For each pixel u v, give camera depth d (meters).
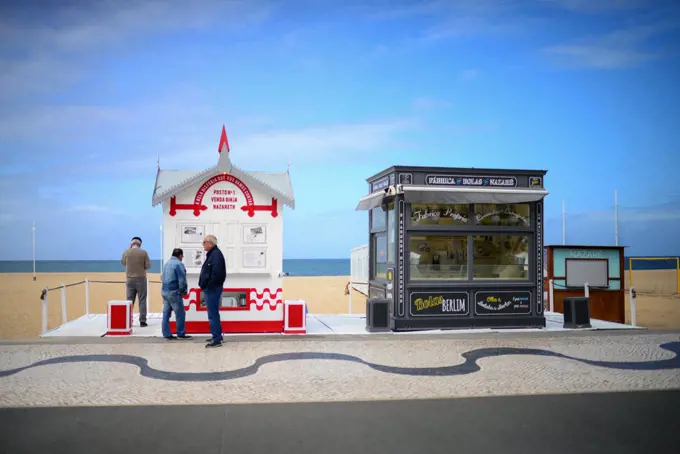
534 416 6.20
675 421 6.05
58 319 18.25
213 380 7.80
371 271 14.49
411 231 12.40
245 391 7.21
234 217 11.85
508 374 8.27
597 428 5.80
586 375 8.22
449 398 6.95
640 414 6.29
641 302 23.55
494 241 13.00
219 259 10.42
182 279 10.98
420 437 5.51
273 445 5.27
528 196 12.67
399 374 8.23
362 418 6.11
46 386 7.42
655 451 5.16
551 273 15.92
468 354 9.79
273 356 9.50
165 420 6.01
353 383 7.67
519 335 11.86
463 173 12.70
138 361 9.03
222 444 5.29
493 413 6.31
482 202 12.51
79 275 56.94
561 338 11.52
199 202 11.79
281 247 11.97
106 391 7.18
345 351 9.98
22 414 6.20
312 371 8.39
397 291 12.30
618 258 16.25
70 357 9.32
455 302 12.54
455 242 12.77
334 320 14.31
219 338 10.41
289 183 12.24
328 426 5.83
